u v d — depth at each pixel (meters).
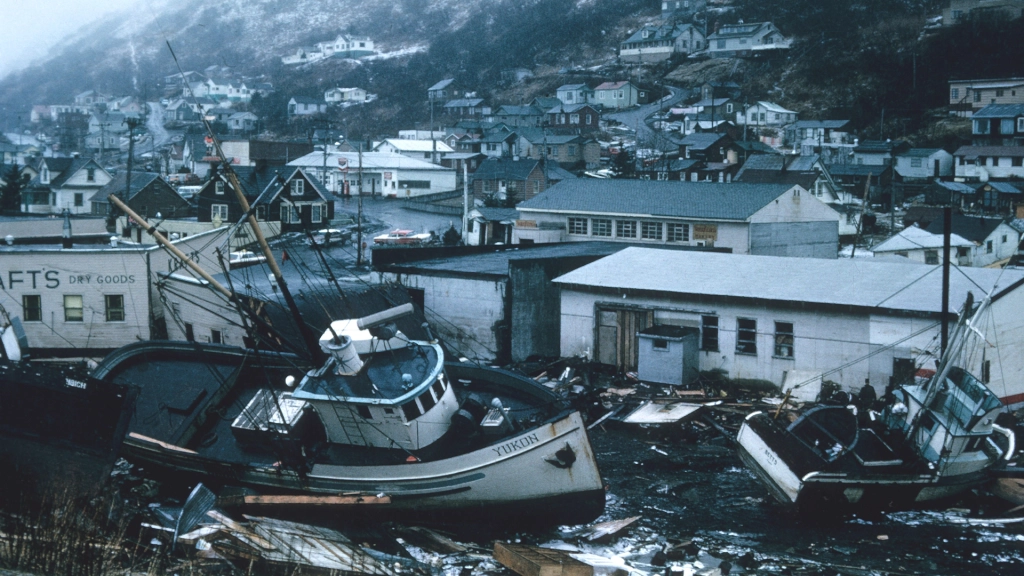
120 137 189.00
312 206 77.94
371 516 19.55
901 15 157.50
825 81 140.12
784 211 49.50
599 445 26.36
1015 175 93.31
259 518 18.67
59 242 48.44
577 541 19.30
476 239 69.88
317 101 196.62
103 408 18.11
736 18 177.00
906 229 60.75
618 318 33.28
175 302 36.28
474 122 149.00
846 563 18.11
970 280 28.98
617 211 51.34
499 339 35.22
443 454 19.81
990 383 27.83
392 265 38.78
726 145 109.00
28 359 29.12
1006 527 20.34
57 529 14.81
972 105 117.50
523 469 19.30
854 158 106.31
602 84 156.38
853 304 28.47
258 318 23.61
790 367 29.92
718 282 32.16
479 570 17.00
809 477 20.14
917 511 21.41
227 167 22.16
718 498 22.14
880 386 28.20
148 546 16.33
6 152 166.62
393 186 107.88
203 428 22.45
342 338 19.81
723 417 28.08
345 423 19.97
